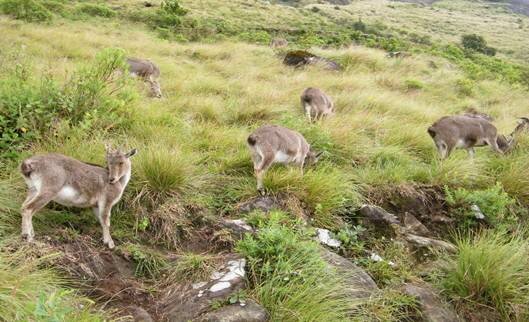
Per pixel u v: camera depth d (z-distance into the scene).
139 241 6.24
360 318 5.62
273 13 48.25
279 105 11.34
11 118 7.45
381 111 12.11
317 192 7.35
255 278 5.77
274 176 7.39
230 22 37.38
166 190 6.76
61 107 7.88
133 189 6.63
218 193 7.26
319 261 5.88
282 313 5.40
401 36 64.56
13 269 5.07
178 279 5.85
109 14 29.70
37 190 5.54
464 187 8.48
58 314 4.23
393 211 7.87
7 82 8.05
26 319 4.37
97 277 5.61
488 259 6.43
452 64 23.23
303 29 40.28
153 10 33.72
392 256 6.95
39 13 23.22
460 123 9.23
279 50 20.95
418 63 20.30
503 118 14.17
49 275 5.25
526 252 6.74
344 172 8.31
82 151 6.94
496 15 127.00
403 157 9.05
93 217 6.23
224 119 10.12
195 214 6.67
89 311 5.01
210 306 5.42
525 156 9.35
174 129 8.52
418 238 7.30
